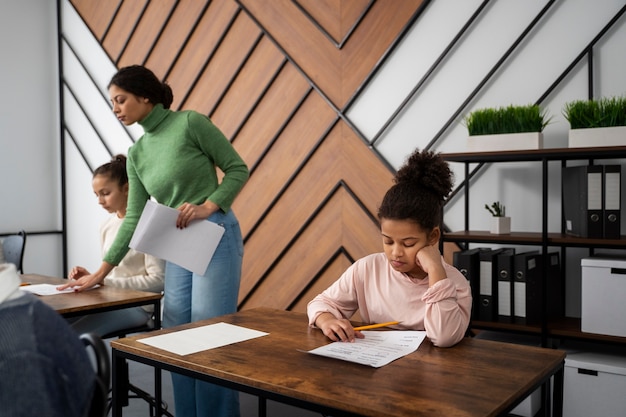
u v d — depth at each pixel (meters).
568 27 2.43
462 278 1.42
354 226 3.03
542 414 1.20
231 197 2.07
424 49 2.79
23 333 0.57
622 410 1.97
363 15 2.94
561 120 2.47
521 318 2.26
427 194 1.36
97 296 2.00
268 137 3.36
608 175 2.09
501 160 2.27
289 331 1.42
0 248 2.50
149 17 3.97
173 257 1.94
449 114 2.73
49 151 4.79
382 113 2.93
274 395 1.02
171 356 1.21
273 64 3.31
